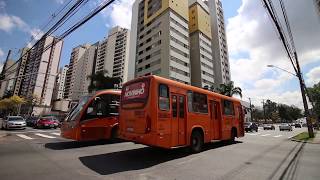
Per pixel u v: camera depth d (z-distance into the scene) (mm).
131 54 75188
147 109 8070
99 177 5840
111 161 7852
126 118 8969
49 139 14469
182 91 9555
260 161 8328
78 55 102188
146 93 8344
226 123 12773
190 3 76188
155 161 7996
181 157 8805
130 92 9141
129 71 73750
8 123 23672
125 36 102125
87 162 7594
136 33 74875
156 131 7879
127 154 9242
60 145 11703
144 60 66750
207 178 5914
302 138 19391
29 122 33250
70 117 11750
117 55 102812
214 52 83062
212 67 75500
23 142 12703
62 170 6441
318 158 9266
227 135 12742
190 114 9742
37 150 9906
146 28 68812
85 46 106000
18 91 64500
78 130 10977
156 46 62094
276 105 120750
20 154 8844
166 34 59094
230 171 6691
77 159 8062
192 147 9672
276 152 10711
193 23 73562
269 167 7375
